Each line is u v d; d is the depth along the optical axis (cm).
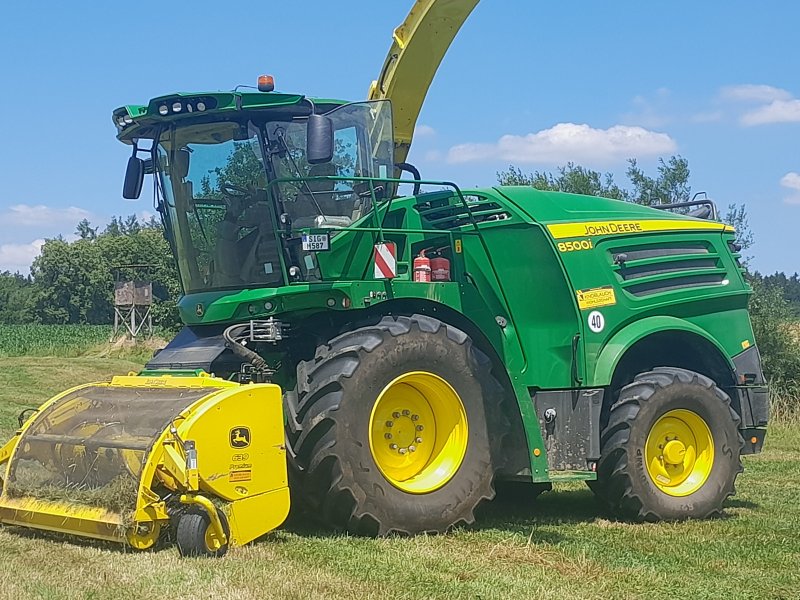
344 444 668
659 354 907
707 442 855
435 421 739
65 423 673
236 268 762
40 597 495
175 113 733
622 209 898
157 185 812
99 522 596
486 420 739
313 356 757
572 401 812
